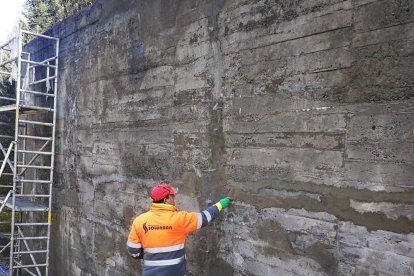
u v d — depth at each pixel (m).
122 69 5.10
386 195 2.49
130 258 4.90
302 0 3.00
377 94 2.55
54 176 6.85
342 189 2.73
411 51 2.39
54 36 6.84
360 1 2.64
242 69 3.48
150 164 4.59
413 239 2.36
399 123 2.45
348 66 2.71
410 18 2.40
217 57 3.73
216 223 3.71
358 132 2.65
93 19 5.72
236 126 3.53
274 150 3.20
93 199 5.72
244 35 3.46
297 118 3.03
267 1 3.27
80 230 6.05
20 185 7.86
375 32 2.56
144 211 4.67
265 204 3.26
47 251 6.57
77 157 6.14
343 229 2.72
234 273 3.52
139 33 4.79
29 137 6.49
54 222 6.83
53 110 6.66
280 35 3.16
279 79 3.17
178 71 4.20
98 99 5.61
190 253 3.98
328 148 2.82
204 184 3.85
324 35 2.86
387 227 2.48
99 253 5.56
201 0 3.91
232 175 3.56
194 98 3.98
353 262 2.65
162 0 4.42
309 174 2.94
